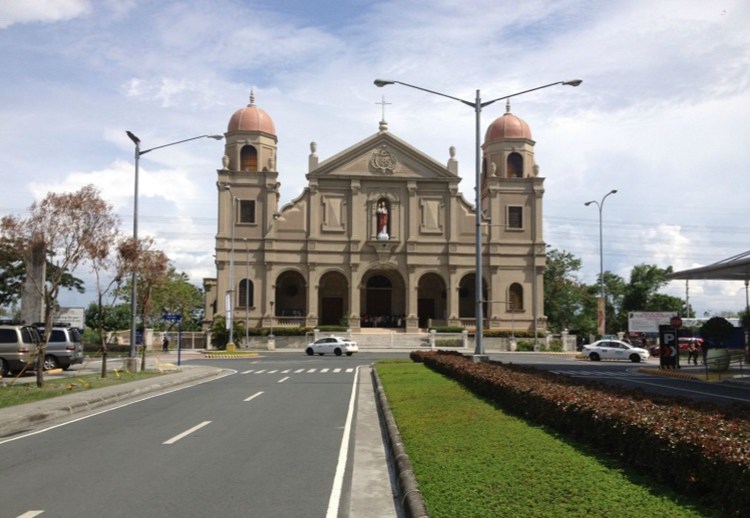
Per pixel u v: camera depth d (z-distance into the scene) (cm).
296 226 6662
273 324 6488
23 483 920
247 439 1269
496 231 6869
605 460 910
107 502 826
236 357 4759
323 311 6981
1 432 1359
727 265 2923
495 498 725
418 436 1120
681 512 656
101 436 1301
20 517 761
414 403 1577
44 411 1582
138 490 885
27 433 1348
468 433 1134
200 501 836
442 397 1691
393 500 860
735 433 819
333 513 797
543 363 4281
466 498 730
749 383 2725
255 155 6675
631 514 652
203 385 2428
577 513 659
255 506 818
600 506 680
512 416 1339
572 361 4741
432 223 6819
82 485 909
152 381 2455
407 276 6731
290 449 1176
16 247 2398
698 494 721
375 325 6788
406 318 6644
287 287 6862
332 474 992
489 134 7156
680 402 1200
